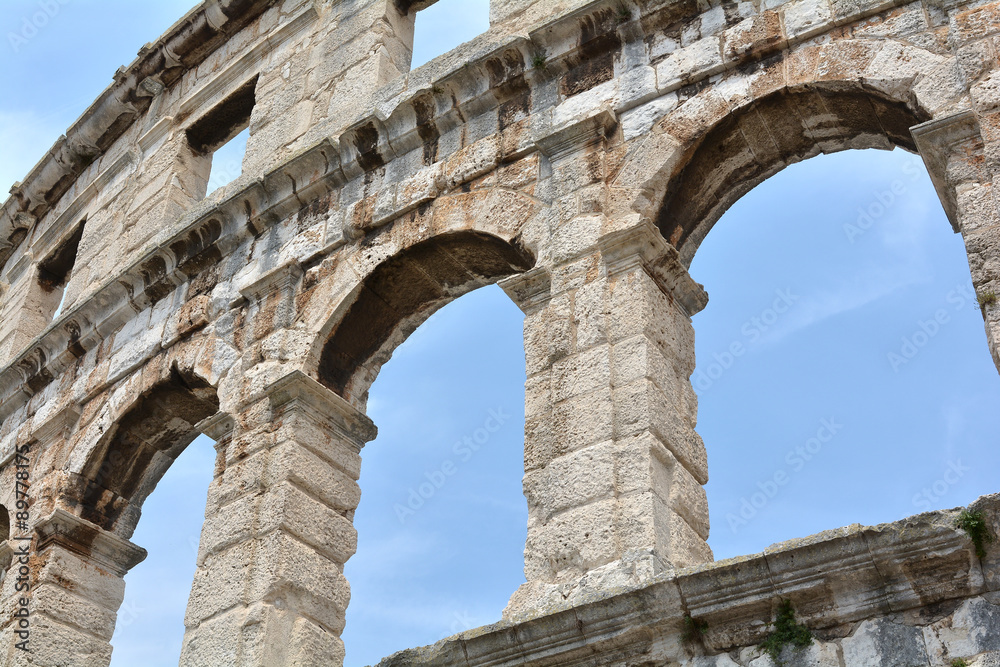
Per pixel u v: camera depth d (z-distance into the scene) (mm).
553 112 16266
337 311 16531
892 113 13922
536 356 13805
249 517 15062
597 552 11742
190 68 24656
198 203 20766
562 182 15195
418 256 16422
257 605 14172
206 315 18422
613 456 12328
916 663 9477
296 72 21203
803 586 10016
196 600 14844
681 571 10398
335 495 15594
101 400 19641
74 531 18453
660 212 14602
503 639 10961
